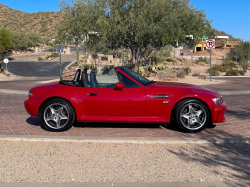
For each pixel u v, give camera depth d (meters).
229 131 6.21
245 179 3.79
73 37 17.88
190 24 16.78
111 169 4.12
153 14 16.23
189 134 5.98
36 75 41.19
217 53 74.12
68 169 4.12
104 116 6.08
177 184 3.61
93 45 19.11
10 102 10.29
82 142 5.39
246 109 8.90
